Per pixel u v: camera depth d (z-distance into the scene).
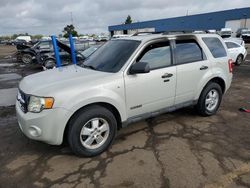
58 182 2.83
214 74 4.58
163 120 4.67
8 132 4.26
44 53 12.58
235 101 6.03
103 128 3.37
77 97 3.04
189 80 4.23
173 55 4.02
